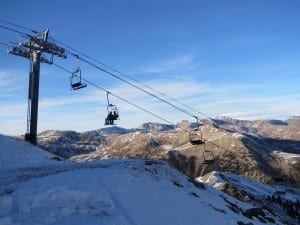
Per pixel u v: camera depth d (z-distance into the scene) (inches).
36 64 2005.4
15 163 1583.4
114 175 1114.7
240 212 1599.4
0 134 1898.4
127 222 810.2
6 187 946.1
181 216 1013.2
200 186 1603.1
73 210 808.9
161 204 1038.4
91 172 1104.8
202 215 1112.8
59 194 847.1
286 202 4667.8
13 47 1958.7
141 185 1114.7
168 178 1369.3
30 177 1152.8
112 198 930.7
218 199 1573.6
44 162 1689.2
